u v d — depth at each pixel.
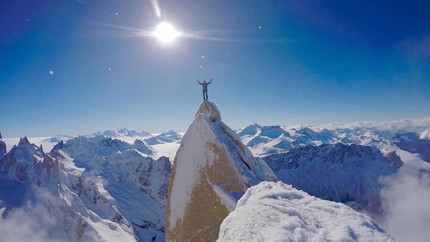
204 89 24.31
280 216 6.84
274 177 25.75
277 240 5.45
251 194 9.89
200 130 20.91
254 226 6.60
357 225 6.26
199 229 18.72
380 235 5.77
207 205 18.92
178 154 21.39
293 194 8.86
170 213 20.48
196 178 20.00
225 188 18.73
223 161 19.39
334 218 6.76
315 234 5.86
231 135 23.38
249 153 24.25
